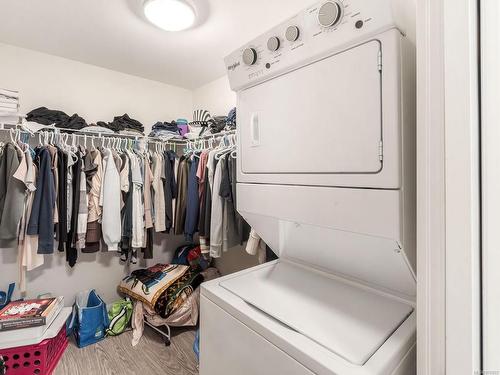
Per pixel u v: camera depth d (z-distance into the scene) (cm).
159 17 188
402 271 96
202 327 123
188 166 272
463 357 56
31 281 252
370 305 104
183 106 359
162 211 271
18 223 204
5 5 187
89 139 275
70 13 197
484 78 55
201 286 124
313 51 92
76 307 253
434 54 59
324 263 131
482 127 56
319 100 93
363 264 110
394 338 84
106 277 295
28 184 205
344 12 82
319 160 94
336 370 70
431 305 62
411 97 78
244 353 98
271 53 107
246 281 129
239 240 223
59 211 224
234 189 205
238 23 207
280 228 133
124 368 209
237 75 125
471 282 55
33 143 245
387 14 72
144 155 271
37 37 231
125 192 252
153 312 247
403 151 75
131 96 315
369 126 80
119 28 216
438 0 59
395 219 75
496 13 54
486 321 56
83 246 230
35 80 256
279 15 196
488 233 55
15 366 192
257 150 120
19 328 193
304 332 88
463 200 55
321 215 94
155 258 330
